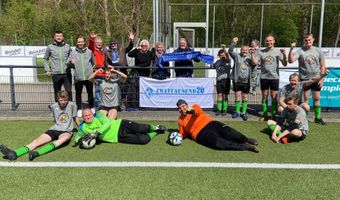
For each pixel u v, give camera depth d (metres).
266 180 4.55
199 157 5.30
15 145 5.80
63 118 5.82
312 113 7.73
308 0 29.70
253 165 5.02
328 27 30.36
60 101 5.74
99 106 7.12
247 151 5.54
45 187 4.34
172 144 5.81
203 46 29.75
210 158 5.27
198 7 29.86
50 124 6.96
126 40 29.89
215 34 29.84
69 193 4.20
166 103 7.88
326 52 23.45
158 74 7.82
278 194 4.20
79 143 5.68
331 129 6.66
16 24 29.36
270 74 7.00
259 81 7.65
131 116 7.50
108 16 30.56
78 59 7.20
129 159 5.21
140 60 7.85
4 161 5.14
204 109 7.89
